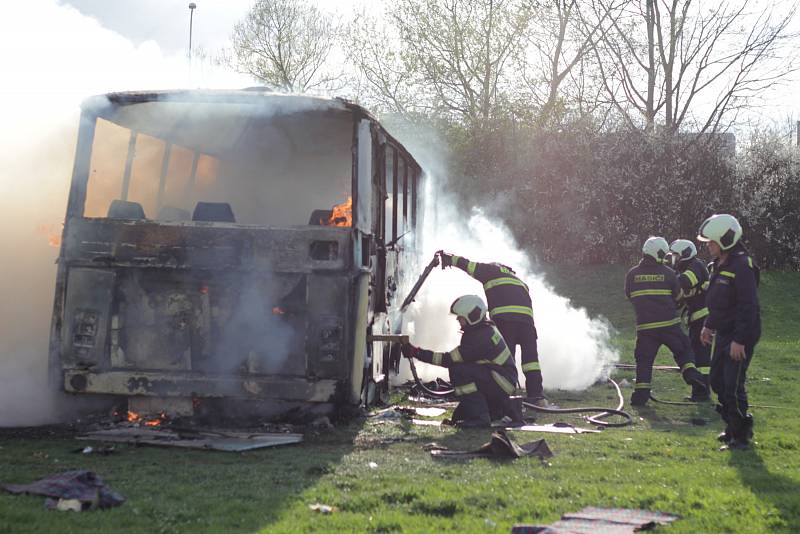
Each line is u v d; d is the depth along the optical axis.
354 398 8.17
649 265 11.32
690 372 11.29
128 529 4.38
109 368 8.09
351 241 8.08
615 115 36.12
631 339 22.16
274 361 8.06
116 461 6.35
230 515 4.77
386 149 9.89
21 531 4.22
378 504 5.13
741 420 7.64
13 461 6.22
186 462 6.40
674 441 8.02
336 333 8.02
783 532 4.68
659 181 32.44
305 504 5.07
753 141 34.03
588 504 5.21
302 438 7.58
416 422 8.80
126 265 8.06
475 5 36.66
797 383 13.39
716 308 7.76
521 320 10.36
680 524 4.73
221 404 8.38
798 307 27.50
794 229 32.66
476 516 4.87
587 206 32.62
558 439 7.94
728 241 7.68
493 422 8.90
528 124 35.84
